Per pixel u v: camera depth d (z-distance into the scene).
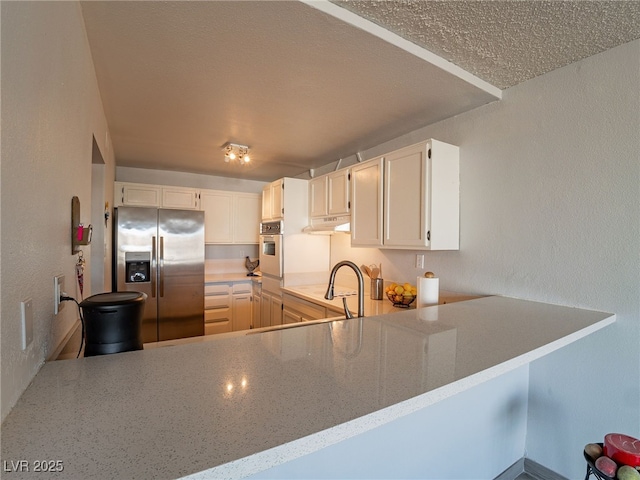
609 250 1.49
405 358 0.92
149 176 4.06
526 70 1.70
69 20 1.06
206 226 4.18
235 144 2.92
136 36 1.37
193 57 1.53
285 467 1.05
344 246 3.34
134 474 0.44
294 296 3.06
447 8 1.24
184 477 0.45
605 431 1.52
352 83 1.77
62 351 1.02
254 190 4.74
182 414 0.60
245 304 4.18
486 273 1.99
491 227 1.96
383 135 2.64
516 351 0.99
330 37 1.37
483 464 1.64
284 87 1.82
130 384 0.73
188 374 0.79
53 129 0.88
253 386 0.73
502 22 1.32
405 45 1.45
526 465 1.83
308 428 0.56
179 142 2.87
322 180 3.18
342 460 1.15
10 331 0.60
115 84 1.79
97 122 1.79
